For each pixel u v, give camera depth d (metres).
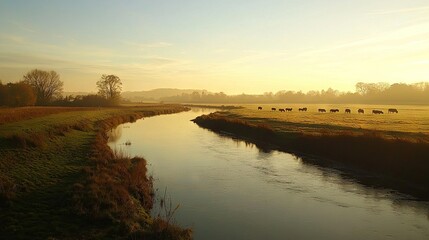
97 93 146.25
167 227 14.97
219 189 24.72
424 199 23.22
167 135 55.78
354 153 33.53
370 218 19.69
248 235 16.75
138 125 72.69
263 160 35.78
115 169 24.28
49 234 13.62
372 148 32.28
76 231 14.08
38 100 126.94
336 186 26.17
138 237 13.89
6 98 94.25
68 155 28.56
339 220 19.27
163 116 105.94
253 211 20.31
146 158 35.47
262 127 53.44
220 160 35.50
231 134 58.22
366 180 27.89
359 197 23.53
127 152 38.25
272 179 27.97
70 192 17.83
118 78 147.38
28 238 13.22
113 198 17.66
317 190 25.05
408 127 51.91
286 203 21.98
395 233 17.62
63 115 66.38
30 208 15.99
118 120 75.06
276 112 103.12
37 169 22.73
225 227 17.62
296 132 47.62
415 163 27.83
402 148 29.62
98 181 20.14
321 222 18.89
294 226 18.20
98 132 47.94
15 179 19.77
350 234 17.38
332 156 35.59
